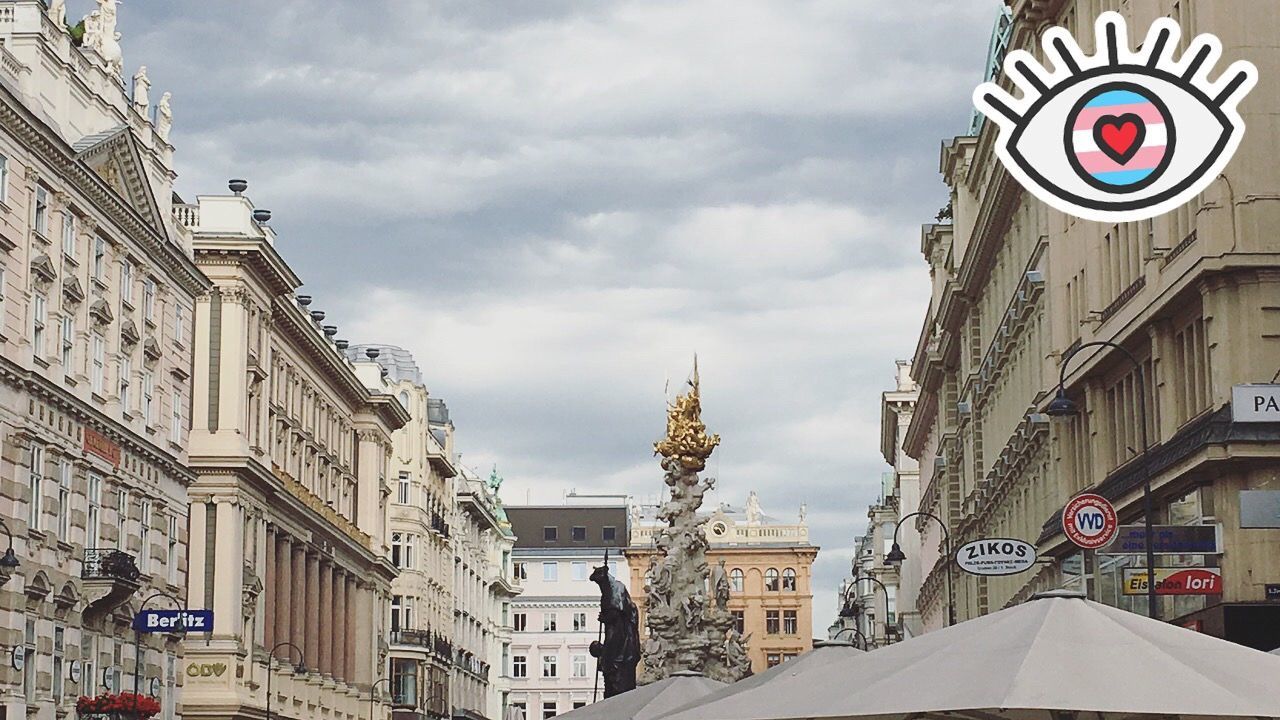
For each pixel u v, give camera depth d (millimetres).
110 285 62125
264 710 79875
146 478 65562
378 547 109750
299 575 89875
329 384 98812
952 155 79188
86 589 58406
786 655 186125
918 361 103250
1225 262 37406
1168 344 42344
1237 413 34156
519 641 192625
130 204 64000
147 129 68875
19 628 52562
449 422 148875
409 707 120312
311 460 93875
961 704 15008
